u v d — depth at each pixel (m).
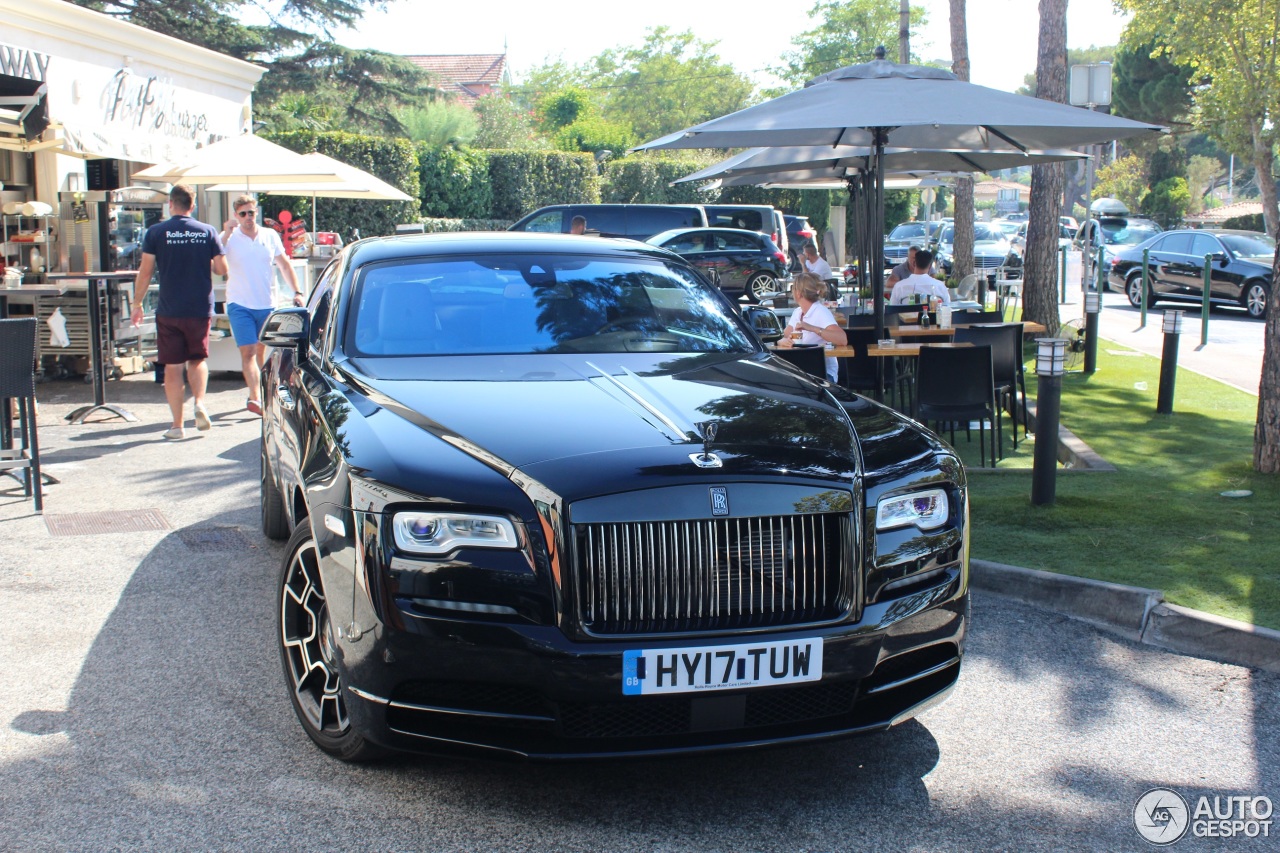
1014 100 7.62
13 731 3.70
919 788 3.43
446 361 4.19
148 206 12.71
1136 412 9.62
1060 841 3.13
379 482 3.12
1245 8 22.67
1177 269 21.62
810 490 3.16
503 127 44.97
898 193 38.78
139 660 4.32
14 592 5.11
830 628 3.12
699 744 3.08
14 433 8.70
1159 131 7.23
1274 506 6.36
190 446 8.49
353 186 11.74
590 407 3.59
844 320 10.52
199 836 3.08
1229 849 3.09
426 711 3.06
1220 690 4.19
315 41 35.12
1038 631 4.77
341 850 3.03
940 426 9.10
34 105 10.54
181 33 31.81
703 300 4.98
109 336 11.82
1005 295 18.98
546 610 2.99
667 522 3.04
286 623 3.70
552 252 5.03
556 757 2.99
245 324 9.58
